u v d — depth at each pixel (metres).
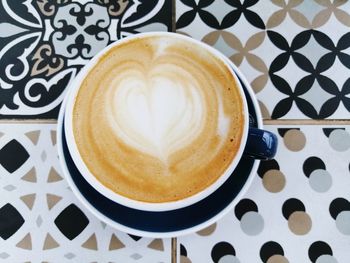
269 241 0.23
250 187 0.24
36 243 0.23
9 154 0.24
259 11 0.27
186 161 0.20
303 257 0.23
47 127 0.25
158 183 0.20
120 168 0.20
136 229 0.20
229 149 0.20
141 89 0.21
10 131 0.24
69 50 0.26
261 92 0.25
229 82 0.21
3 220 0.23
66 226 0.23
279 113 0.25
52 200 0.24
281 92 0.26
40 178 0.24
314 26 0.27
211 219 0.20
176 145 0.20
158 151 0.20
